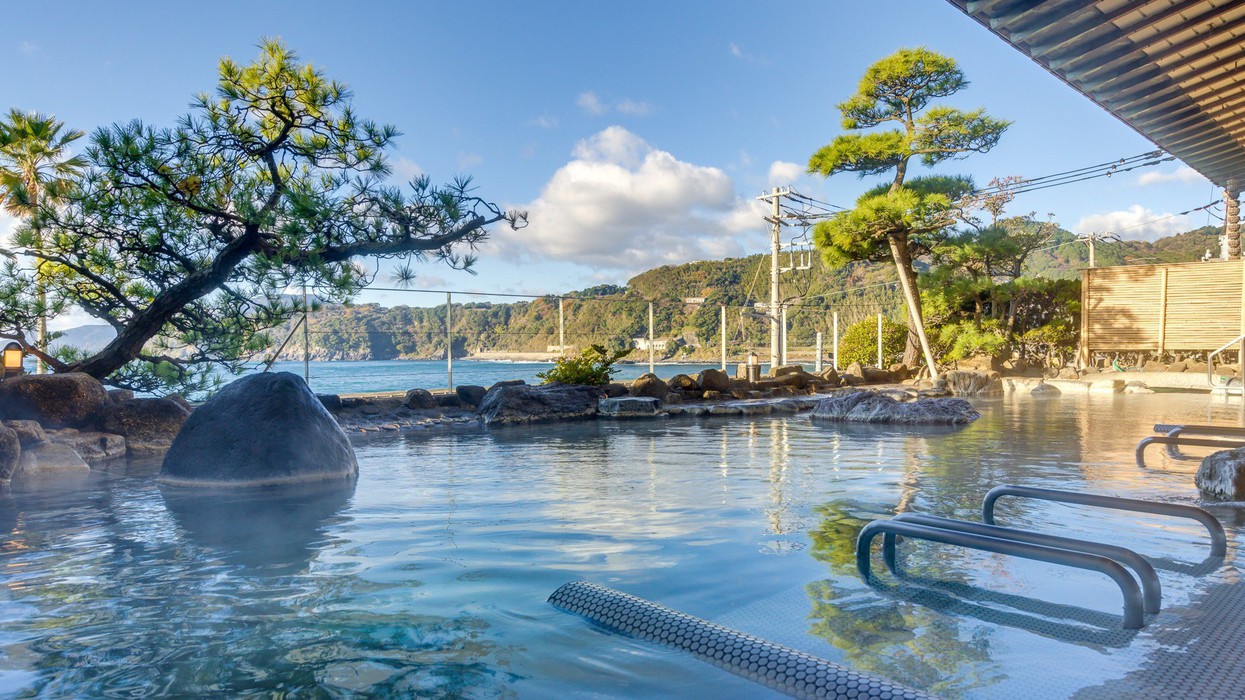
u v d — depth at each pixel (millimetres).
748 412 13281
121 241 9461
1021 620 2381
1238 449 4934
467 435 9484
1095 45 5488
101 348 11258
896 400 11414
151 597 2697
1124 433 9070
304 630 2328
